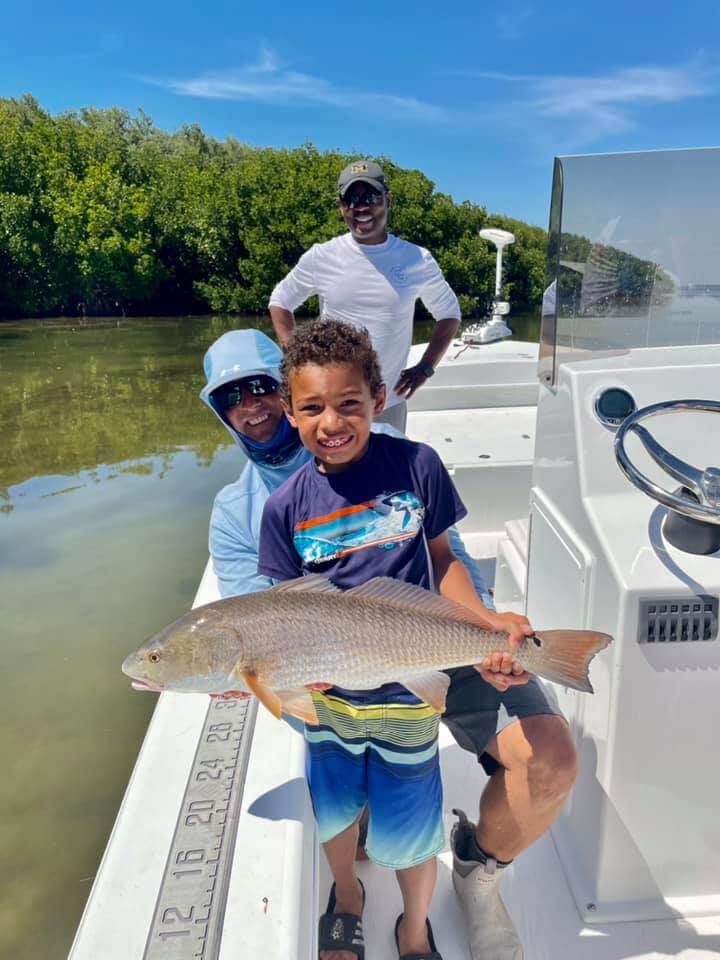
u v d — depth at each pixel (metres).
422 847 1.56
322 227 27.17
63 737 3.68
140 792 1.73
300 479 1.60
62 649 4.38
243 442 2.09
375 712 1.53
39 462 8.32
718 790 1.62
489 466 3.54
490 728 1.60
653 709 1.56
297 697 1.40
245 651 1.37
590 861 1.72
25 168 26.95
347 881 1.68
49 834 3.13
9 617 4.73
